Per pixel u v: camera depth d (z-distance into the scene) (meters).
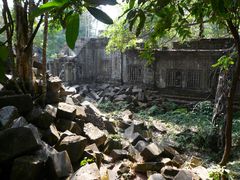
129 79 18.70
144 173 6.72
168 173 6.25
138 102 16.19
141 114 14.52
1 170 4.48
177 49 15.77
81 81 21.58
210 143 9.59
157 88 16.92
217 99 10.45
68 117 7.31
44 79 7.23
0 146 4.51
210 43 14.70
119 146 7.86
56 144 5.85
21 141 4.65
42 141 5.45
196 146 9.88
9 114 5.25
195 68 15.13
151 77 17.05
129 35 13.77
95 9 1.08
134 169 6.80
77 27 1.08
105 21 1.08
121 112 14.68
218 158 8.84
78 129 7.23
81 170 4.83
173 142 9.80
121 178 6.25
